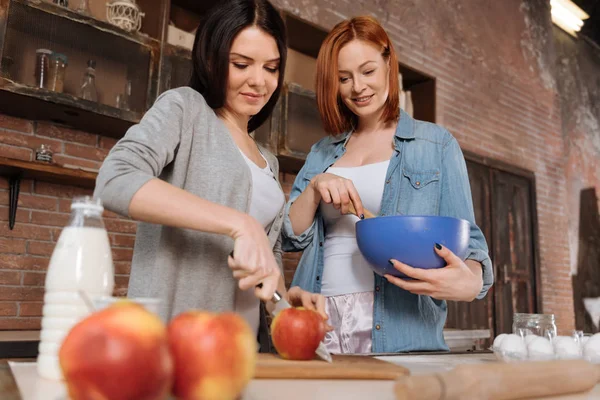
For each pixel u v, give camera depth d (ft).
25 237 7.78
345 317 4.36
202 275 3.35
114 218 8.70
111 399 1.20
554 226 18.83
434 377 1.59
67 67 7.38
